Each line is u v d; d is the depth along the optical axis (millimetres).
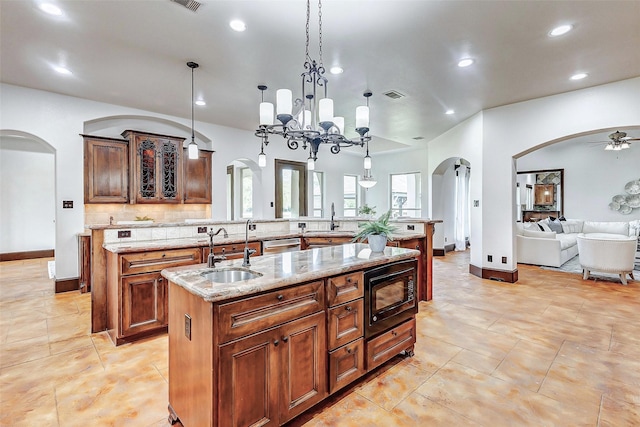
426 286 3920
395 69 3416
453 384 2133
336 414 1833
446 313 3504
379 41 2832
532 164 9180
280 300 1605
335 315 1896
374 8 2352
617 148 6367
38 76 3656
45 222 7410
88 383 2127
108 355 2525
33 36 2764
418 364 2398
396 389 2080
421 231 3928
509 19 2506
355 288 2033
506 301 3922
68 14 2439
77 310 3584
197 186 5414
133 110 4809
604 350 2598
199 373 1464
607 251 4758
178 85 3895
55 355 2523
